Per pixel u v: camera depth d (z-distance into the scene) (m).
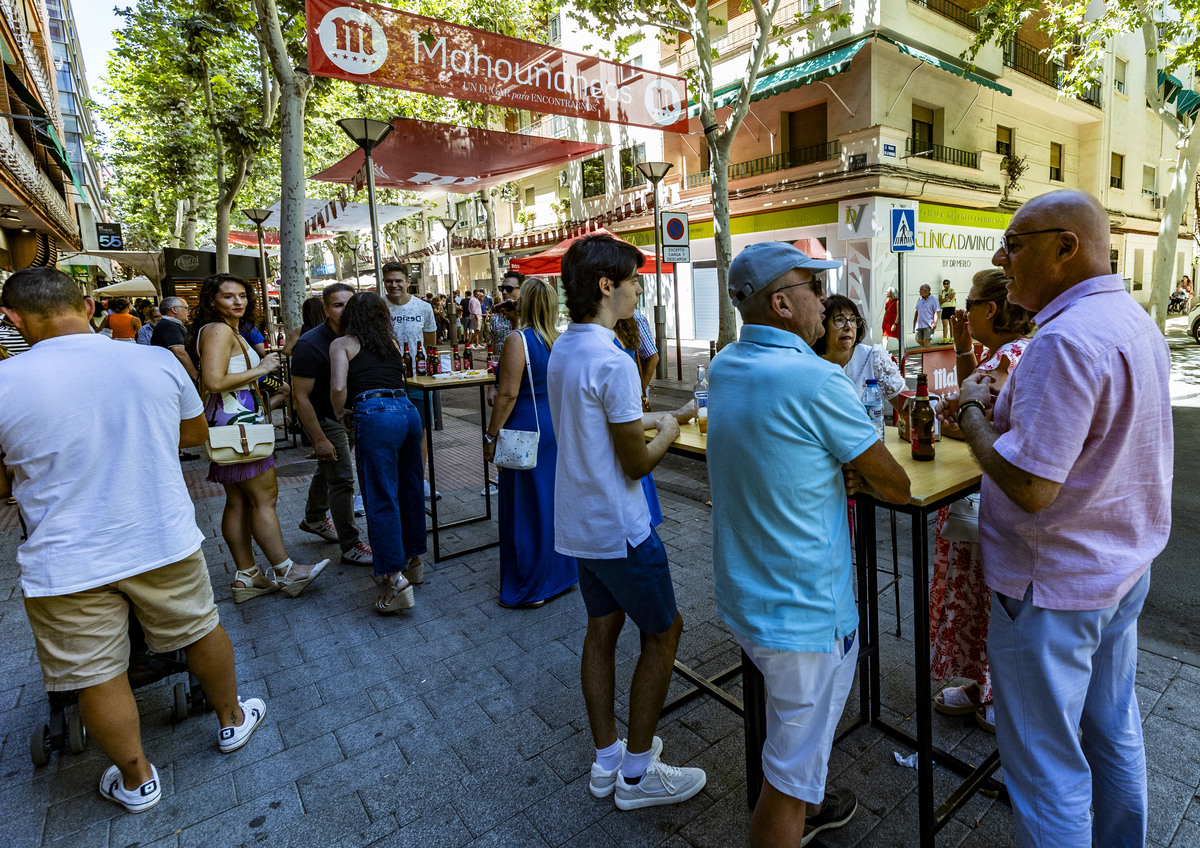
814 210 16.53
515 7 16.34
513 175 10.66
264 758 2.59
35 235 18.42
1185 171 13.32
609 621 2.28
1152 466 1.52
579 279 2.12
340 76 6.31
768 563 1.60
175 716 2.83
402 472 3.92
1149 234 26.89
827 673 1.63
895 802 2.23
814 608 1.59
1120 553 1.53
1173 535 4.53
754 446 1.57
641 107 8.37
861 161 15.28
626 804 2.23
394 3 14.48
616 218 21.03
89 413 2.11
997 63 17.70
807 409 1.52
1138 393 1.44
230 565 4.49
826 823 2.08
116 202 40.59
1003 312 2.25
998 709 1.69
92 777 2.53
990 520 1.67
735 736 2.62
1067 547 1.52
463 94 7.04
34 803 2.39
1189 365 11.84
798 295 1.62
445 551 4.67
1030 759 1.62
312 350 4.12
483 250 30.42
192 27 10.94
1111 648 1.69
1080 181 22.92
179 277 11.10
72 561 2.09
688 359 15.92
